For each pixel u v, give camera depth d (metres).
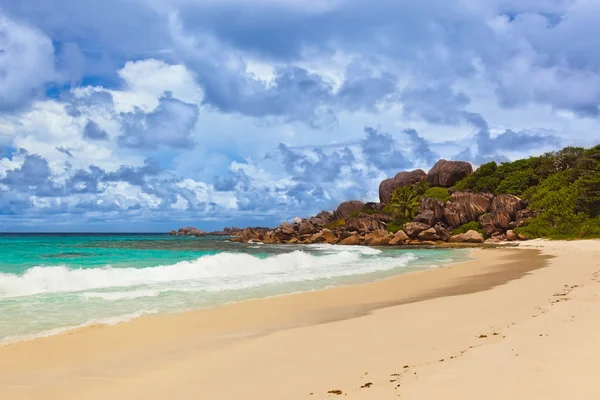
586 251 37.47
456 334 9.36
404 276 23.30
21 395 6.89
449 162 99.06
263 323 12.15
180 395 6.67
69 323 12.05
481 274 23.05
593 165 68.56
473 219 72.69
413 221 75.06
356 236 74.88
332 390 6.29
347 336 9.98
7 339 10.39
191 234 157.75
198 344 9.97
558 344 7.49
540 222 62.25
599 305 11.11
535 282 18.03
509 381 5.83
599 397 5.09
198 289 18.33
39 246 49.28
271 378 7.19
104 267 24.38
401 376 6.61
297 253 32.47
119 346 9.84
